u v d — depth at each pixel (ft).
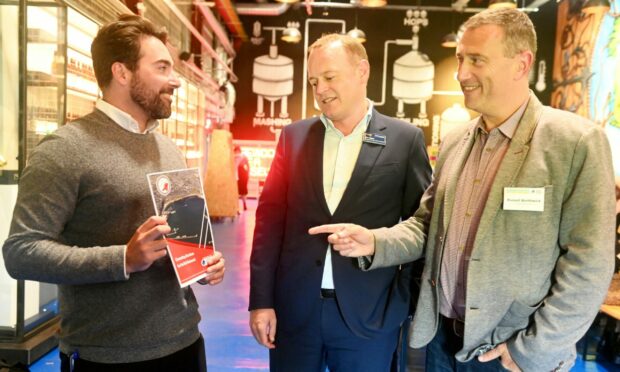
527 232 3.70
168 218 3.81
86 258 3.47
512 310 3.78
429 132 41.19
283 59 41.93
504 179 3.83
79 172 3.73
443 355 4.51
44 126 10.02
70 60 11.36
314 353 4.80
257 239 5.08
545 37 37.91
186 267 3.93
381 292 4.75
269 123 42.57
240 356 9.91
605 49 28.17
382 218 4.72
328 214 4.68
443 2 39.88
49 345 9.71
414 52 40.75
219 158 29.78
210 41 34.68
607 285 3.51
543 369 3.62
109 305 3.92
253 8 37.42
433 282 4.37
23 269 3.50
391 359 4.94
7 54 9.25
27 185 3.61
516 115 3.95
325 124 4.85
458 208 4.22
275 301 4.96
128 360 3.95
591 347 10.27
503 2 26.53
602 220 3.49
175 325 4.24
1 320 9.36
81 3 12.21
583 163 3.57
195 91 29.63
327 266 4.69
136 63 3.98
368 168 4.68
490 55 3.77
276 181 5.11
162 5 23.16
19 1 8.86
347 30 41.06
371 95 41.24
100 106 4.07
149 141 4.26
